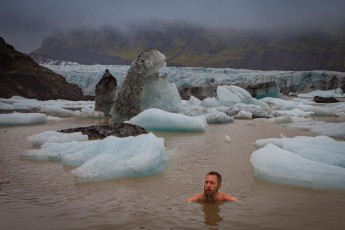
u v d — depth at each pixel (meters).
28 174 5.77
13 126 13.25
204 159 7.11
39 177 5.57
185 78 62.03
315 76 58.91
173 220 3.61
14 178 5.50
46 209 3.99
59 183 5.21
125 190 4.85
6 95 27.39
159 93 16.17
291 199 4.45
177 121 11.77
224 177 5.64
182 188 4.97
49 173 5.84
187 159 7.11
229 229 3.37
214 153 7.79
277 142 8.20
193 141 9.64
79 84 54.72
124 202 4.28
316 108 21.03
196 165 6.54
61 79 35.91
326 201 4.35
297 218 3.71
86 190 4.84
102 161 5.67
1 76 29.12
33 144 8.75
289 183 5.26
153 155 5.98
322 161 6.30
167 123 11.83
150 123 11.98
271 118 16.59
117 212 3.88
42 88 31.39
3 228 3.39
